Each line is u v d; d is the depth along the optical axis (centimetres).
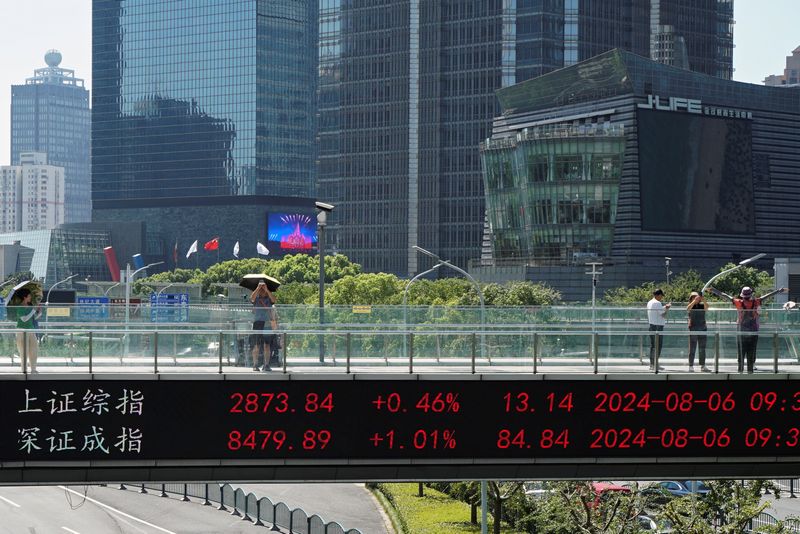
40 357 3484
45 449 3362
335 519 8694
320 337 3572
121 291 18038
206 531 8419
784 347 3725
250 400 3422
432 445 3481
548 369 3653
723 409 3591
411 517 8294
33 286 4319
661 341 3694
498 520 7231
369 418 3462
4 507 9525
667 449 3581
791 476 3662
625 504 6253
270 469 3450
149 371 3469
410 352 3625
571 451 3538
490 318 6944
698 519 5816
